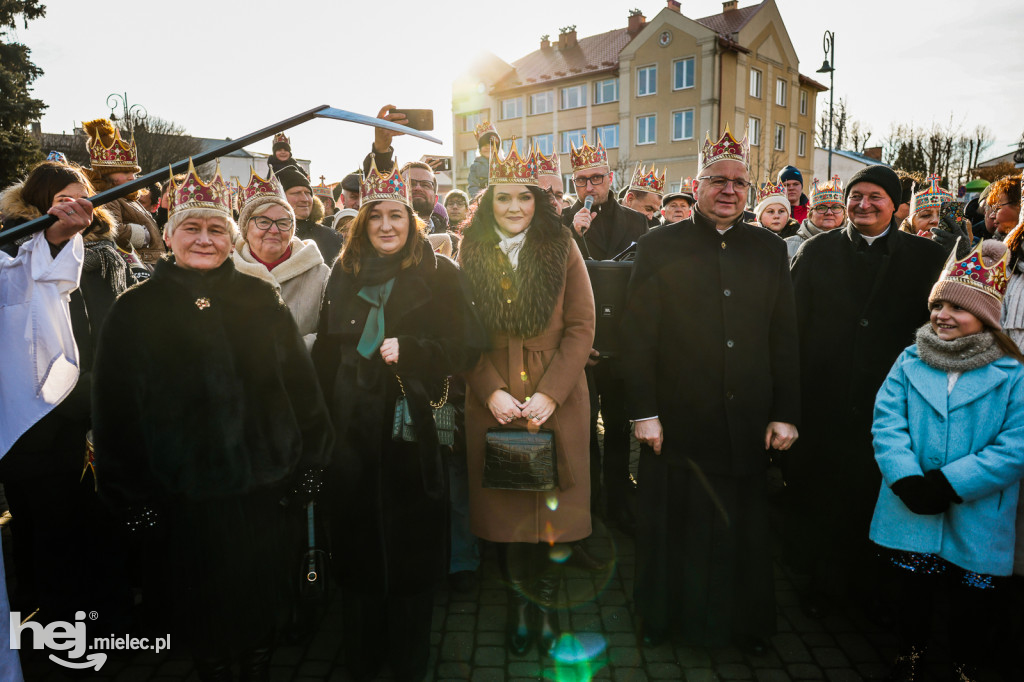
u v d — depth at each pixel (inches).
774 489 177.5
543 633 105.9
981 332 91.2
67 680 99.5
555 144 1478.8
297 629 108.4
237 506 83.5
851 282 113.8
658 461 106.6
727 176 101.6
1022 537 93.2
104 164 126.4
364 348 93.7
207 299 83.2
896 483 90.0
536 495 104.0
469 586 127.0
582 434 107.2
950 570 93.1
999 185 129.4
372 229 95.7
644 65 1318.9
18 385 80.4
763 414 103.0
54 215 78.7
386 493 94.6
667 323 105.5
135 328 79.5
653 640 107.1
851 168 1558.8
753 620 103.3
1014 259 102.8
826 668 102.0
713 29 1316.4
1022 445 85.2
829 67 689.6
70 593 101.4
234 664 94.8
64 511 99.6
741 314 102.3
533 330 101.0
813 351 116.6
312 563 99.7
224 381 82.7
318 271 120.3
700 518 102.8
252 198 116.2
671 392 104.8
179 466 80.5
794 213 245.1
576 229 145.9
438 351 94.3
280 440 86.0
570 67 1460.4
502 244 105.1
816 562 116.0
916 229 175.2
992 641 100.6
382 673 101.3
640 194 194.4
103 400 77.9
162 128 1177.4
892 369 99.9
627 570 133.6
